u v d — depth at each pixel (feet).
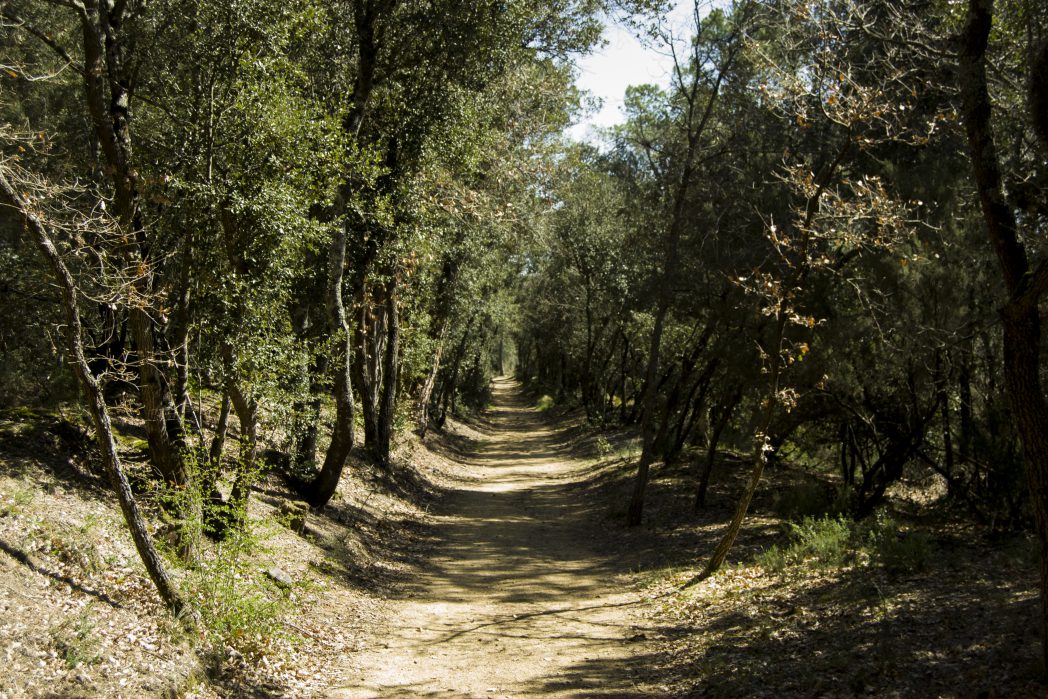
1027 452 19.52
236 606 24.85
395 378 78.74
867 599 28.14
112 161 29.19
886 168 41.22
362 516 54.49
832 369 42.34
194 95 33.19
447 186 59.47
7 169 19.27
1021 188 27.66
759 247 49.21
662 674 25.18
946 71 31.09
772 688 21.54
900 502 51.34
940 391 41.91
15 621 18.97
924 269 38.50
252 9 31.96
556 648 29.25
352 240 51.78
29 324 42.63
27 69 43.60
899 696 19.47
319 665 26.37
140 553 22.71
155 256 32.42
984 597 25.96
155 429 30.14
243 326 33.17
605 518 63.26
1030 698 17.87
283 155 33.78
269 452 51.16
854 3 30.32
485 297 120.67
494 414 218.38
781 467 70.85
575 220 116.88
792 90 35.17
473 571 45.42
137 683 18.97
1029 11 24.03
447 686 24.50
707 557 43.27
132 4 34.24
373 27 49.75
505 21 52.34
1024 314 19.43
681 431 80.84
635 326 112.37
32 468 28.12
